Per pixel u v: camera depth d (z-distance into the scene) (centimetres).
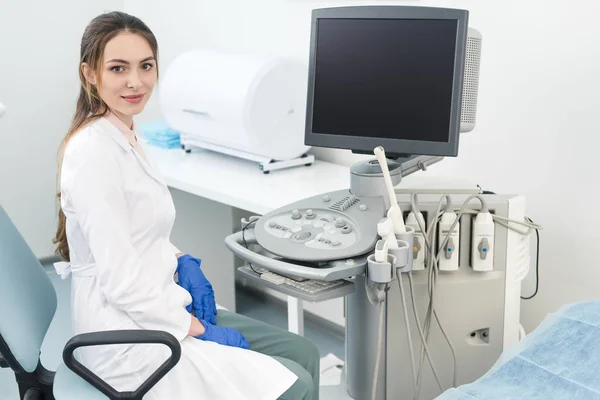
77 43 351
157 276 156
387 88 171
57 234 164
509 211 177
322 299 161
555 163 210
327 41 177
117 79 150
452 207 176
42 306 157
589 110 200
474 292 182
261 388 148
